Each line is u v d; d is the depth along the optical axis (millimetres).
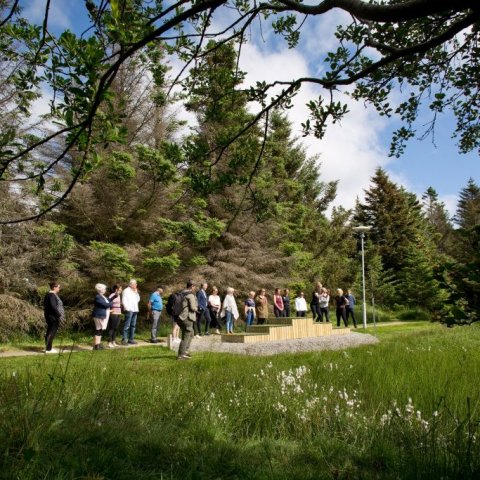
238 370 7387
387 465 3531
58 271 18188
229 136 4168
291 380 5719
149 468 3141
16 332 15836
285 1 2980
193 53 4027
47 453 2898
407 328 22375
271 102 3578
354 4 2551
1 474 2508
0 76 12812
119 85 17922
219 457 3443
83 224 19172
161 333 19250
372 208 48125
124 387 5113
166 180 4344
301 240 34250
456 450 3387
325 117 3641
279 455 3723
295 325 15961
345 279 36250
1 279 16516
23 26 3322
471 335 14469
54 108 2758
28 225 16594
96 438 3451
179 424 4297
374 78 4340
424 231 51750
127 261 18203
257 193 4707
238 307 25109
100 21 3012
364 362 8023
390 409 4684
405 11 2348
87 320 18578
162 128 20688
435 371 6430
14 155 2891
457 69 4648
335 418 4570
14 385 4152
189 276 21719
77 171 2830
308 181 35781
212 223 21203
